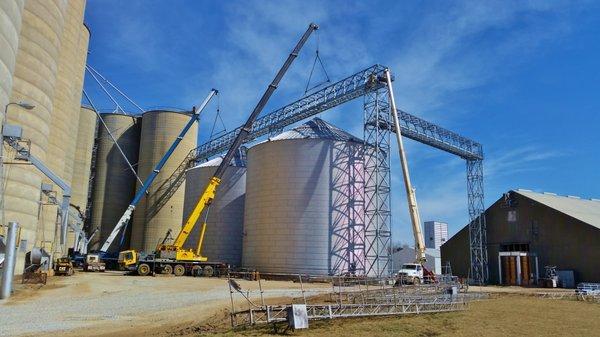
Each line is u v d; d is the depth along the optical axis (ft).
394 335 59.21
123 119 353.92
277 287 143.43
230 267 207.10
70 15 227.20
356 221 191.72
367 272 186.91
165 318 76.28
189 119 339.36
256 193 207.00
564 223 202.28
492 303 104.47
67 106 223.51
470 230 236.22
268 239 196.34
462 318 75.97
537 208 214.48
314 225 189.47
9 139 134.72
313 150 195.72
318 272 184.85
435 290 120.47
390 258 186.91
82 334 60.80
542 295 137.80
